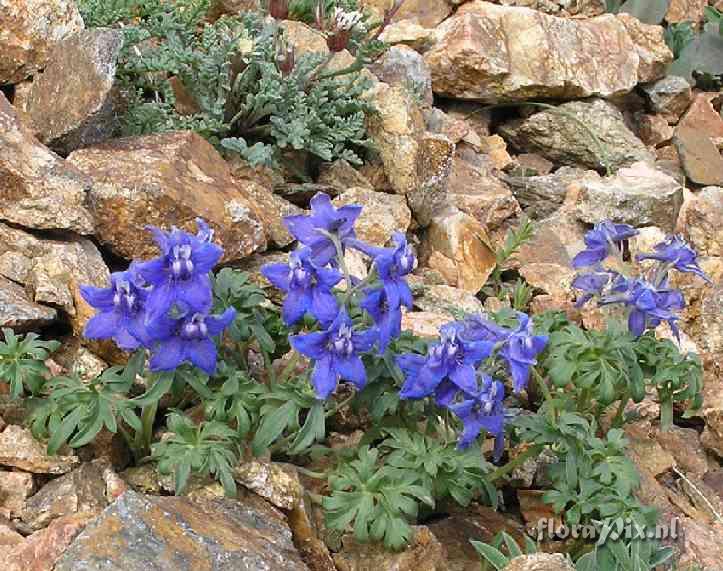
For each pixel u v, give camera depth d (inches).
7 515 22.5
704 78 50.6
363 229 32.4
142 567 20.2
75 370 25.0
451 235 35.0
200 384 22.9
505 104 43.8
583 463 24.1
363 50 35.6
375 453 22.9
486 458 26.9
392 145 35.3
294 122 34.2
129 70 32.6
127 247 28.1
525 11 43.8
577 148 43.3
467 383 22.2
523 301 33.5
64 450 23.6
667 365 26.8
